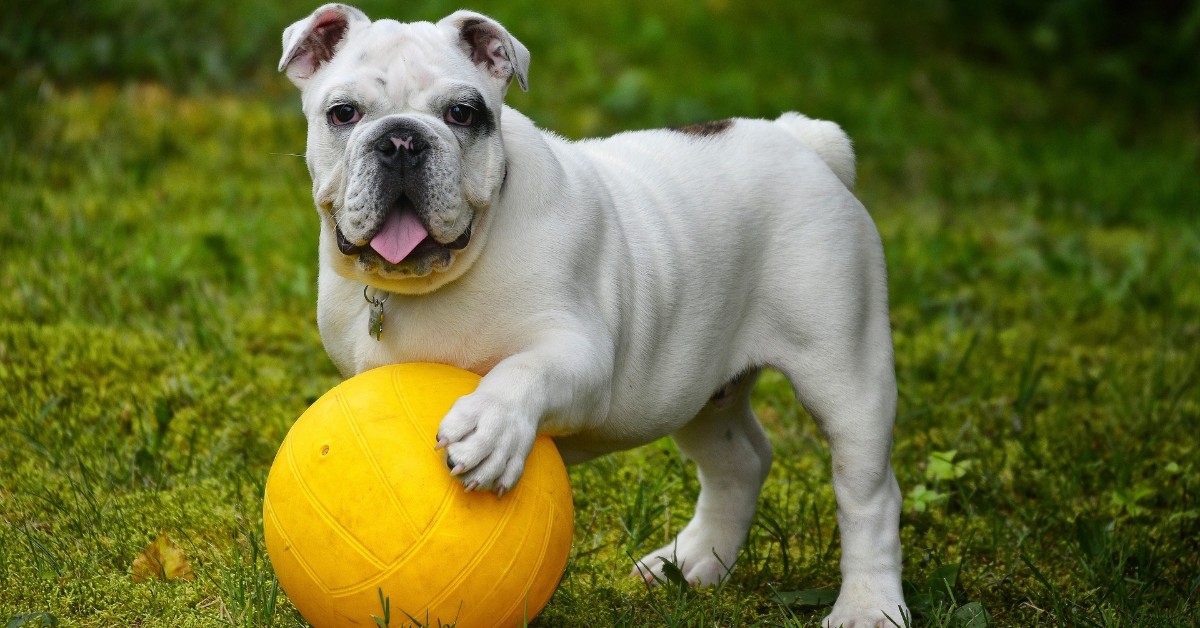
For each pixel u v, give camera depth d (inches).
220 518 277.6
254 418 332.8
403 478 192.4
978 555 284.0
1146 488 303.6
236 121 556.4
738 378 262.2
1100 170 677.9
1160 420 359.3
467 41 226.1
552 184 222.2
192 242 442.6
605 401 222.2
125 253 426.9
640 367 237.3
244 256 438.9
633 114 627.5
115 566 257.4
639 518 288.0
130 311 391.5
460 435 190.5
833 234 255.1
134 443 308.7
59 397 319.0
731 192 252.1
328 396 206.1
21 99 531.2
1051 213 605.3
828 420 254.2
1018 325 452.8
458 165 204.2
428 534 191.3
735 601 257.4
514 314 215.6
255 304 407.5
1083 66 853.2
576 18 734.5
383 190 199.0
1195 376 398.3
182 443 317.4
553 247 218.2
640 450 330.3
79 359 354.9
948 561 279.0
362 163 199.9
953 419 361.1
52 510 278.2
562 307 217.2
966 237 538.6
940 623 238.5
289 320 399.5
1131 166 692.1
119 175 497.0
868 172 627.5
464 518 192.5
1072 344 437.7
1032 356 381.7
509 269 215.2
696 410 252.8
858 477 251.8
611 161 250.5
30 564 252.8
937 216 577.6
